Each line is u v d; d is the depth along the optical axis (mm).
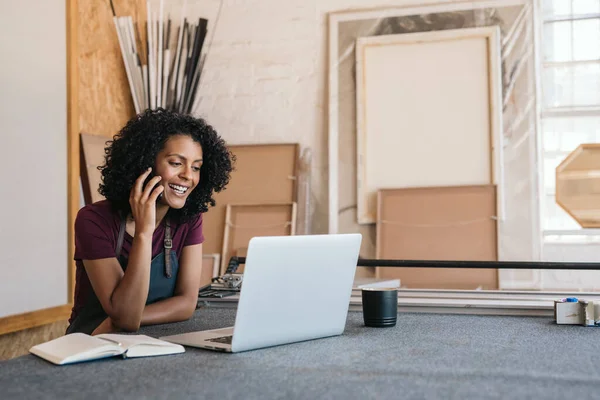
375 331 1769
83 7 4645
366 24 5043
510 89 4820
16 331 3670
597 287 4648
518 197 4781
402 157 4949
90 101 4703
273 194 5078
